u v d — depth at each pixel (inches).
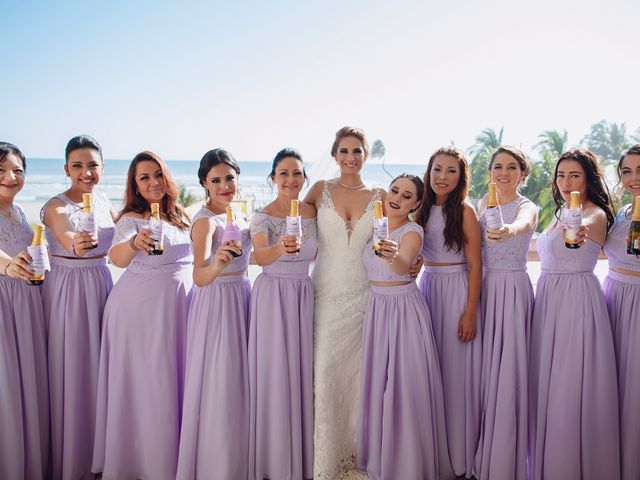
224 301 102.7
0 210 99.9
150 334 104.1
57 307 104.3
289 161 103.0
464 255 109.7
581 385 99.0
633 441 99.2
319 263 112.3
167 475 106.0
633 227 93.0
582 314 99.0
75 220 104.4
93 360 107.7
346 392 112.5
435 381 105.2
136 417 106.0
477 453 109.2
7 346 96.7
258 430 104.8
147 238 94.1
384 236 93.7
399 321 104.2
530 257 181.5
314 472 109.0
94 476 111.0
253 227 103.7
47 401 105.3
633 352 98.4
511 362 103.5
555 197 106.5
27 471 101.0
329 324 109.5
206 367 101.9
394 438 104.7
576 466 99.7
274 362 103.7
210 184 101.7
